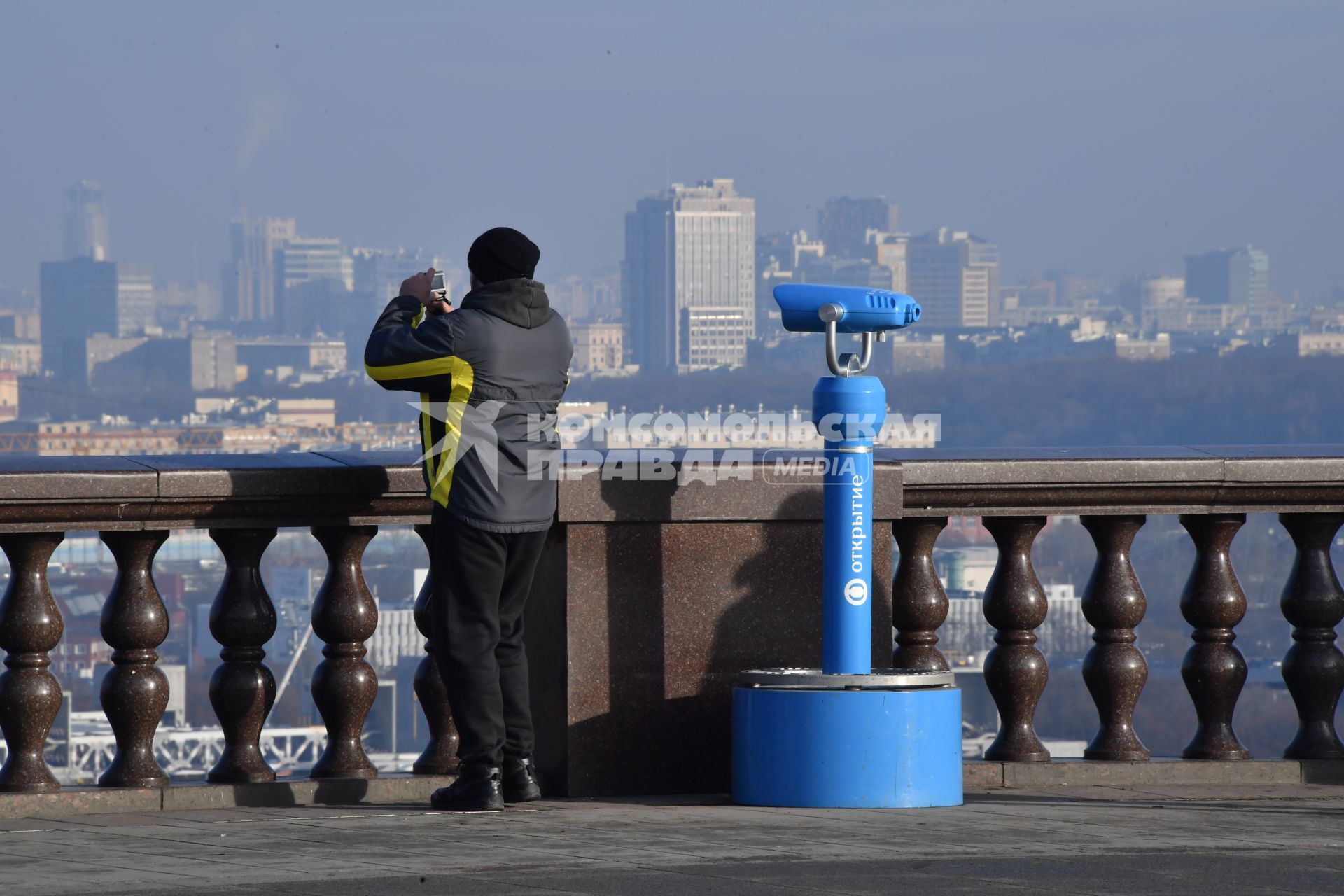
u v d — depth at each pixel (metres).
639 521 14.47
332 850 11.33
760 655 14.76
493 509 13.30
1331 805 13.82
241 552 14.33
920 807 13.61
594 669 14.45
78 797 13.34
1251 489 15.57
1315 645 15.88
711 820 12.85
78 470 13.41
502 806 13.37
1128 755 15.62
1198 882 10.23
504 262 13.61
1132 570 15.78
